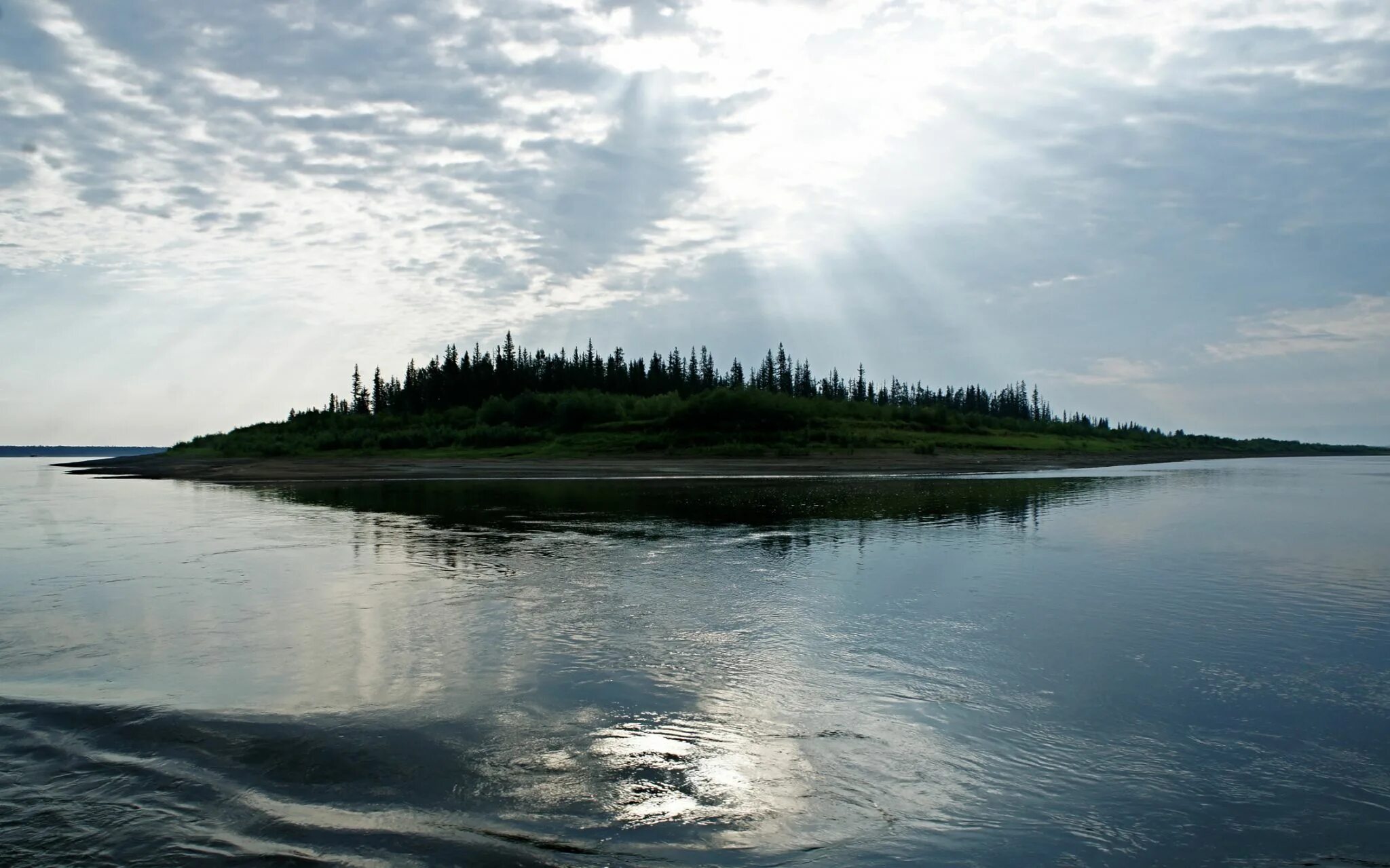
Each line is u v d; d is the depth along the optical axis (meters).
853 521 21.44
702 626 10.09
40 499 31.98
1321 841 5.00
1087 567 14.33
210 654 8.91
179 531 20.19
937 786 5.72
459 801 5.47
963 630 9.88
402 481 40.84
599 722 6.83
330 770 5.92
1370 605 11.31
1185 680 8.01
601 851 4.85
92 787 5.70
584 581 13.00
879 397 149.38
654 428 80.00
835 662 8.58
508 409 99.50
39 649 9.12
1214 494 31.58
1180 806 5.43
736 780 5.78
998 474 46.12
